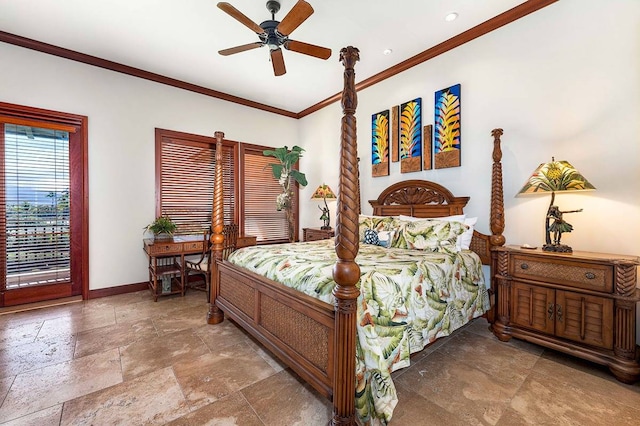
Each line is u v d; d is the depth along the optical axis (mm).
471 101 3104
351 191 1397
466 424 1480
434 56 3398
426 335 1880
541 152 2629
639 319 2143
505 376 1910
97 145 3592
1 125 3109
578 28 2420
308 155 5445
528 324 2295
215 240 2855
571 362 2084
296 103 5102
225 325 2785
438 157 3369
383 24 2914
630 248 2189
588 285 1987
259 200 5230
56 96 3334
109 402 1650
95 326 2725
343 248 1381
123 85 3771
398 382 1848
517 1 2627
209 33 3043
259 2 2574
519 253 2344
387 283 1701
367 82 4129
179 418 1531
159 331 2629
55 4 2594
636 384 1801
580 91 2414
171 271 3623
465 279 2438
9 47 3084
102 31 3004
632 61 2180
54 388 1774
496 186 2725
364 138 4270
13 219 3203
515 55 2777
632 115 2182
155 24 2891
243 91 4570
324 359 1560
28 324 2760
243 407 1622
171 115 4172
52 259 3426
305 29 2984
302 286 1815
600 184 2322
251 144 5039
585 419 1511
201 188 4527
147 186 3967
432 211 3406
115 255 3725
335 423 1394
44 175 3354
